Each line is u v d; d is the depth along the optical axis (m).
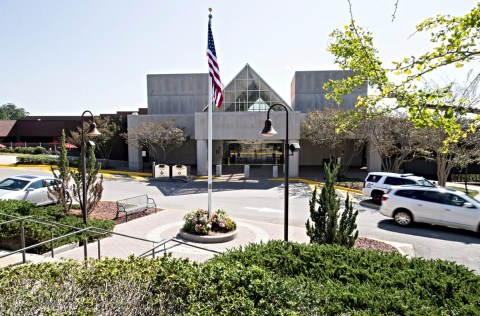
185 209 16.05
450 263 5.97
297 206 16.98
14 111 129.12
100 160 30.70
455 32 4.64
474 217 12.10
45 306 4.20
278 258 6.10
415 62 5.02
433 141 19.47
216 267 5.07
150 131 27.67
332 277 5.57
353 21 6.15
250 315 3.94
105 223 11.50
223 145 35.81
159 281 4.75
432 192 13.02
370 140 23.27
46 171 26.23
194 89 35.44
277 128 26.62
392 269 5.73
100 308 4.24
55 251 9.47
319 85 34.28
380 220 14.29
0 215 10.00
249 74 27.69
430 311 4.24
